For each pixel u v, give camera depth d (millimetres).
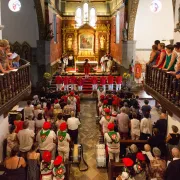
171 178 5684
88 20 28812
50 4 21172
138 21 20453
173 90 7332
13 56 9383
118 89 19438
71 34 28109
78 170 9078
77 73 23109
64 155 8352
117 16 23500
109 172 7914
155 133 8227
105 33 28172
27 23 20250
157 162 6660
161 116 9773
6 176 6535
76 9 28844
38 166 6969
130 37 19609
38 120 9445
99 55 28312
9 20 20188
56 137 8875
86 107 17531
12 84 8414
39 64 20406
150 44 20797
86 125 13789
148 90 10336
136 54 20984
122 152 8664
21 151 7887
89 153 10430
